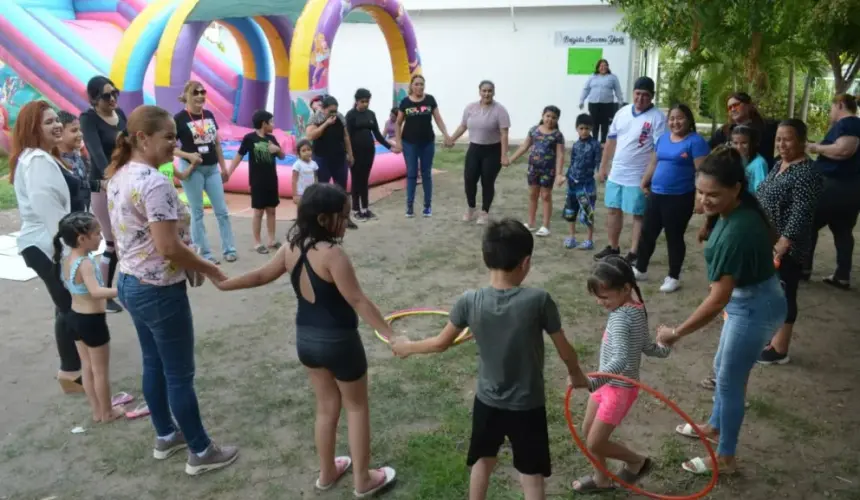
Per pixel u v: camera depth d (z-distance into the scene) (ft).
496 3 53.11
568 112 54.80
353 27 57.88
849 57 32.81
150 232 11.40
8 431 14.44
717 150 11.27
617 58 52.75
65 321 15.31
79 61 40.47
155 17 37.70
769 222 11.37
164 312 11.76
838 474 12.50
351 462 12.86
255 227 25.98
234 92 49.49
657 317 19.71
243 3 37.45
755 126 20.17
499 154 29.17
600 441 11.37
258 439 13.96
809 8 25.68
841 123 20.48
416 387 15.88
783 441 13.55
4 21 39.91
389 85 58.65
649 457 12.82
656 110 22.54
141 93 37.09
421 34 55.98
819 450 13.24
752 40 30.22
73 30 45.06
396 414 14.71
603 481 12.09
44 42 40.11
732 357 11.78
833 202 20.89
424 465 12.87
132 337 18.95
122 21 47.70
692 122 20.38
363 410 11.66
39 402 15.61
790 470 12.64
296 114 34.94
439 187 37.58
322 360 11.03
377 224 30.07
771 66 34.94
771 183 15.79
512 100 55.72
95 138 19.35
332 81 59.52
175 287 11.85
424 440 13.64
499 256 9.50
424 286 22.57
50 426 14.60
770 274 11.39
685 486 12.24
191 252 11.39
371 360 17.29
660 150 20.84
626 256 24.64
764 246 11.12
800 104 55.42
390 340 10.70
